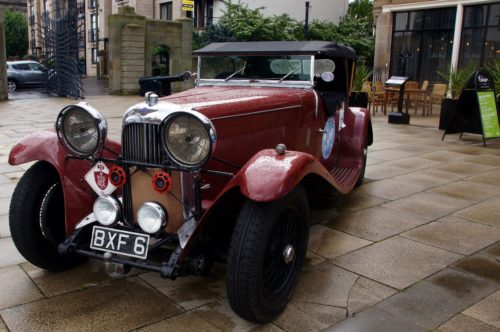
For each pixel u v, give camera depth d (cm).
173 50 2034
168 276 261
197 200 280
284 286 292
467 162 717
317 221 451
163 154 274
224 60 441
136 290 312
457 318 285
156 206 274
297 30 2009
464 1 1462
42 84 2081
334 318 283
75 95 1728
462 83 1018
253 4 2348
